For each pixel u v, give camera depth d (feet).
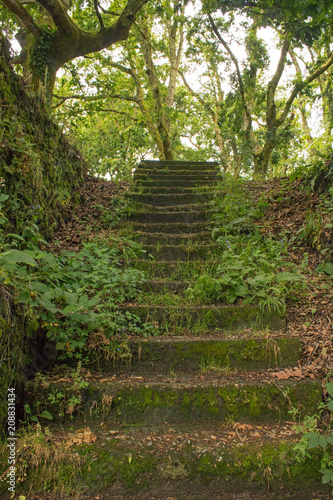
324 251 12.34
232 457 6.97
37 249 10.48
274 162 35.29
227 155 50.26
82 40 23.77
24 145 11.27
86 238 14.62
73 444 7.16
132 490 6.73
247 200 17.57
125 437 7.49
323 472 6.66
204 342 9.66
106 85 38.75
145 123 40.34
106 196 19.03
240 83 34.91
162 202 19.45
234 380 8.76
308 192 15.31
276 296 11.03
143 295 12.07
